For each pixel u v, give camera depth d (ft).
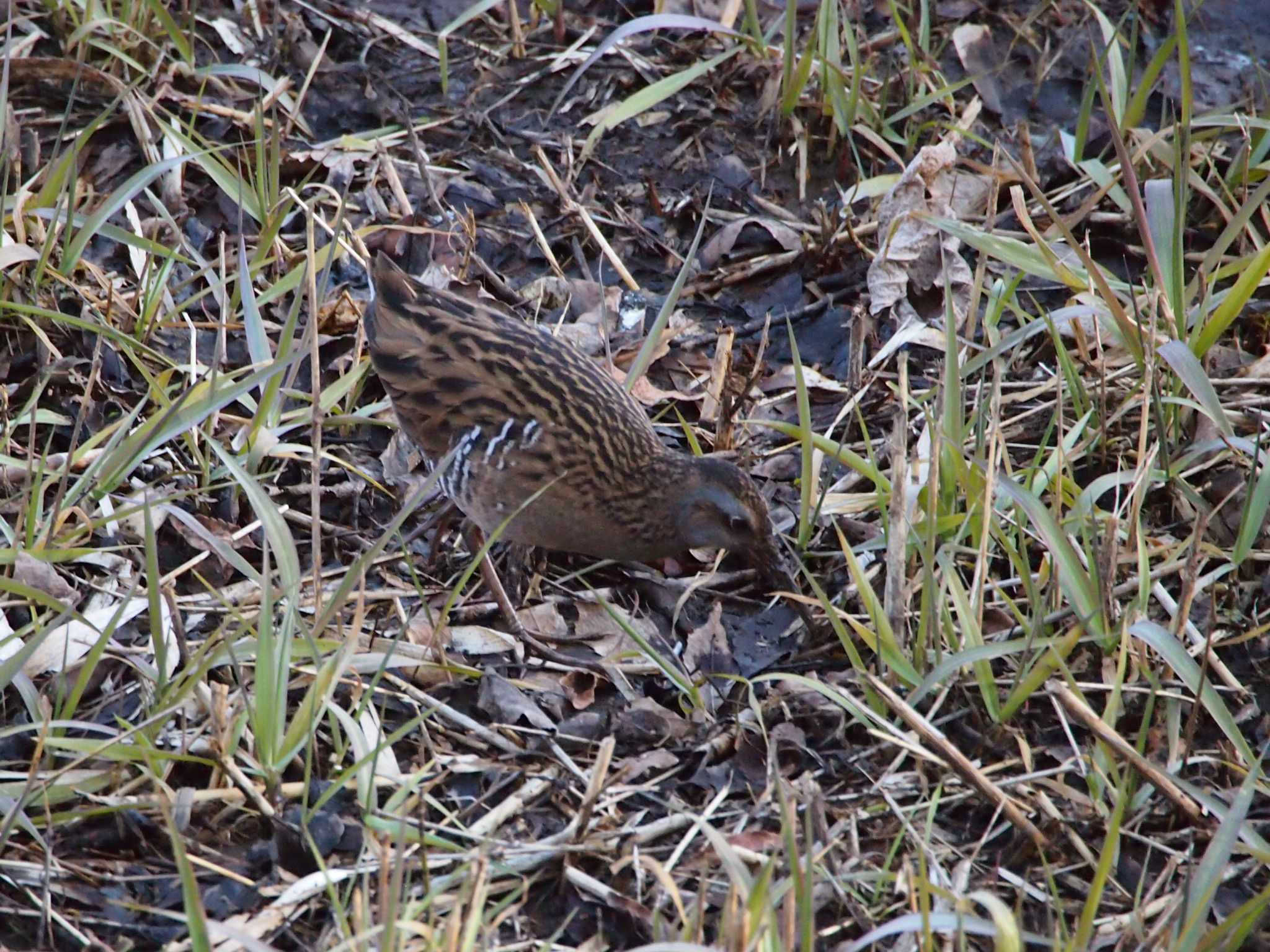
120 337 35.04
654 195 43.45
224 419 35.99
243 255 34.88
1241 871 27.61
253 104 45.24
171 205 41.63
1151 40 49.32
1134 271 42.16
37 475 32.24
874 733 28.73
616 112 43.80
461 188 43.73
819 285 41.86
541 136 45.52
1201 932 24.71
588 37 48.75
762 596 34.06
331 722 28.55
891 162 44.96
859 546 33.14
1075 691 28.58
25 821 26.03
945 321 39.50
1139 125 46.16
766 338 36.65
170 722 28.86
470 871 24.44
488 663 32.07
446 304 34.78
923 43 46.70
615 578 34.94
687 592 33.17
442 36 45.21
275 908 25.52
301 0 48.67
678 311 41.16
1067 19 49.85
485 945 23.39
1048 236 41.73
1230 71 48.29
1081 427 34.76
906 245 40.24
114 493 33.76
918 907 25.89
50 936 25.18
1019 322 39.68
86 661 27.71
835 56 44.98
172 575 32.14
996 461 31.14
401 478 35.96
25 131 43.01
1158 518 34.86
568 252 42.60
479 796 28.50
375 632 31.40
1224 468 35.73
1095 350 38.52
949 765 28.19
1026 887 26.89
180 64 44.75
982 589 30.66
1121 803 26.05
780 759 29.60
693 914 23.85
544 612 33.50
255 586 32.55
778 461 36.58
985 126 46.34
